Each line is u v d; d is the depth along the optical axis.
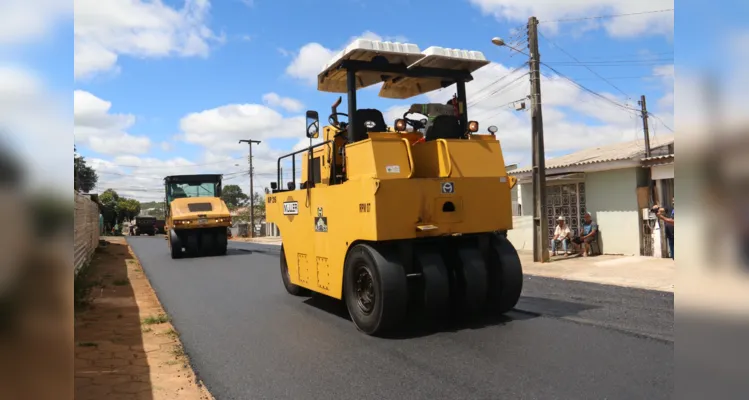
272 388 4.85
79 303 8.88
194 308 8.78
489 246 7.38
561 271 12.88
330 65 7.82
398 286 6.33
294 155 9.07
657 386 4.52
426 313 6.66
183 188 21.78
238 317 7.95
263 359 5.76
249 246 26.69
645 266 12.78
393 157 6.56
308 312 8.17
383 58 7.55
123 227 73.12
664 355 5.40
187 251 20.09
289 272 9.09
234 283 11.73
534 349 5.74
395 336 6.52
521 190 19.73
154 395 4.71
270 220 10.02
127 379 5.14
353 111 7.40
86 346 6.32
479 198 7.00
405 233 6.48
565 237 16.06
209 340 6.64
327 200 7.55
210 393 4.77
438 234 6.67
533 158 15.27
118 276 13.46
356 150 6.84
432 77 7.87
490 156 7.20
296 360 5.68
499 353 5.63
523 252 18.36
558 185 17.69
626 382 4.64
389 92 9.02
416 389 4.67
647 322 6.90
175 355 5.95
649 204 14.75
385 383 4.86
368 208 6.47
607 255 15.52
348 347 6.11
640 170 15.05
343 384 4.88
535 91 15.34
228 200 93.00
